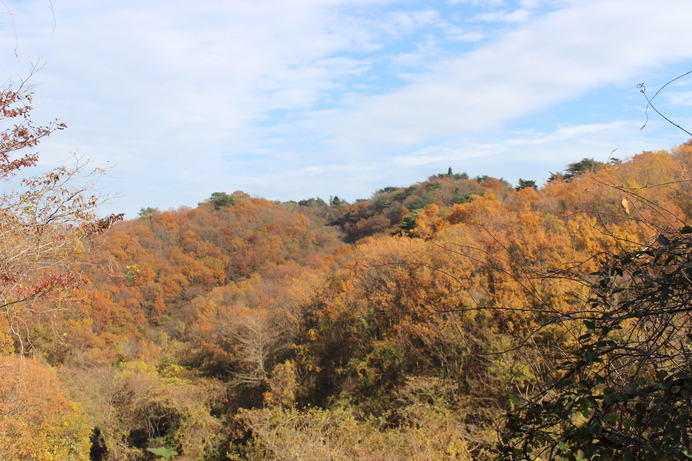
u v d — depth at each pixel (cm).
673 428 165
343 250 4725
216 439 1967
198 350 3098
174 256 5097
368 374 1636
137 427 2178
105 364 2705
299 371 2089
